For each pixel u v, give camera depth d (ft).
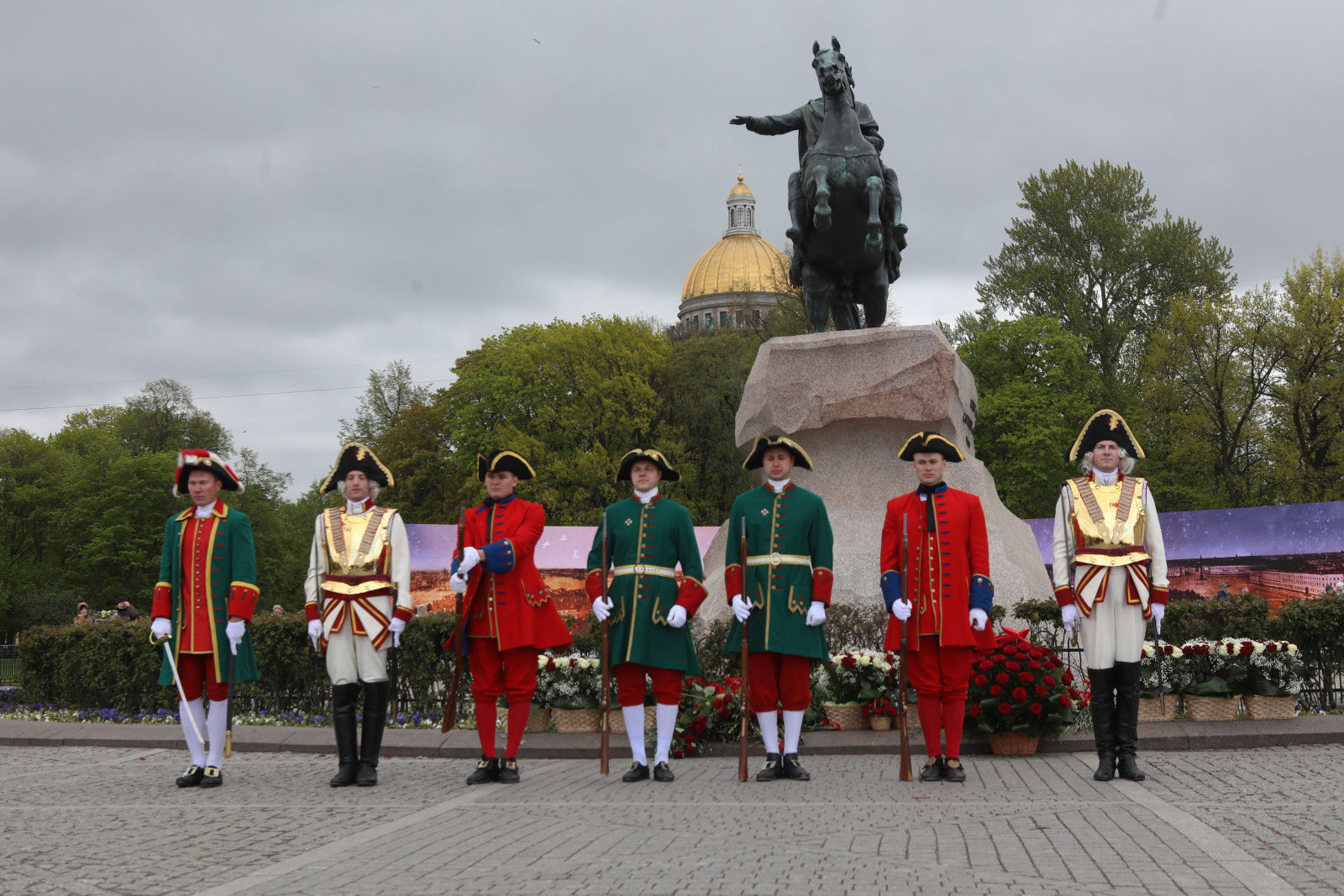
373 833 20.79
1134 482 27.63
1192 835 18.95
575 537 96.84
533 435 165.78
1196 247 158.92
